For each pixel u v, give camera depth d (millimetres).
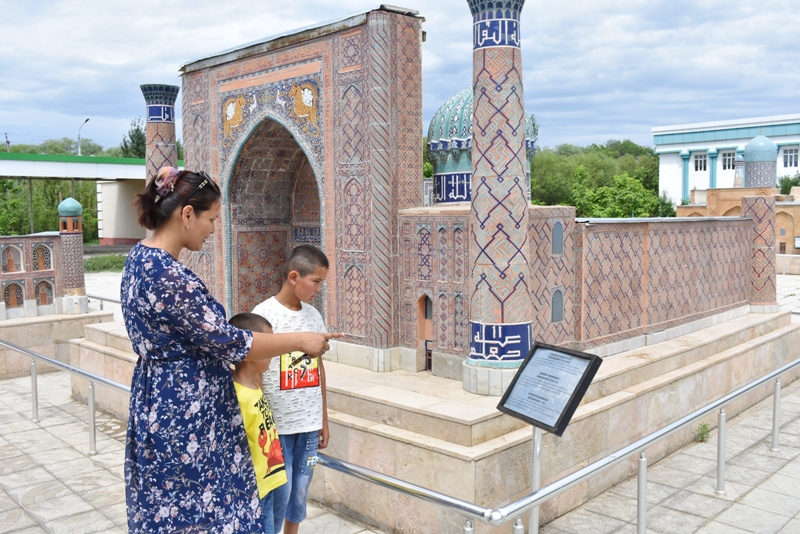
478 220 3750
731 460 4551
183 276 1788
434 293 4316
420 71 4602
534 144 4875
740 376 5562
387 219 4430
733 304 6219
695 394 4930
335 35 4652
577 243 4453
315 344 1986
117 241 27938
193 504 1830
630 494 4027
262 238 5977
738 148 33312
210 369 1870
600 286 4605
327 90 4738
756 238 6441
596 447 3973
